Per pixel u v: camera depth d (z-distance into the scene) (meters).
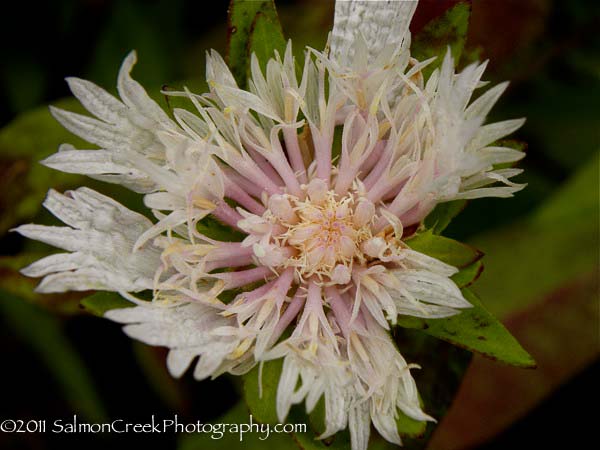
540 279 0.23
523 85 0.25
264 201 0.18
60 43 0.25
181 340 0.17
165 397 0.23
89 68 0.25
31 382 0.24
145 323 0.17
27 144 0.23
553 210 0.24
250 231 0.18
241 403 0.21
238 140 0.18
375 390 0.17
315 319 0.17
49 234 0.17
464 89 0.17
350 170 0.18
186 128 0.17
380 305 0.17
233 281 0.18
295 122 0.18
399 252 0.17
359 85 0.18
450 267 0.17
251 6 0.18
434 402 0.19
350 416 0.17
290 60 0.18
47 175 0.23
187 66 0.25
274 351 0.17
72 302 0.22
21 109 0.25
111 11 0.25
